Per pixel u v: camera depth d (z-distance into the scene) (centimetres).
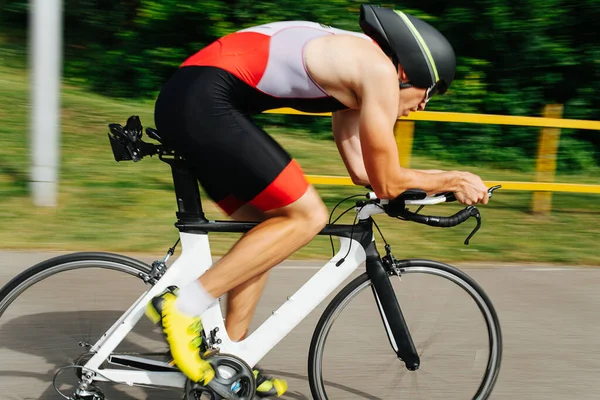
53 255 427
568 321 389
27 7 1172
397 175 235
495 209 616
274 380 276
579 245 527
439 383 294
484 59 902
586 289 438
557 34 886
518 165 862
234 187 235
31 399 276
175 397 287
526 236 540
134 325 254
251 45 232
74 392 263
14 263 411
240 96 232
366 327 292
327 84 230
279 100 237
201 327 246
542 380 322
